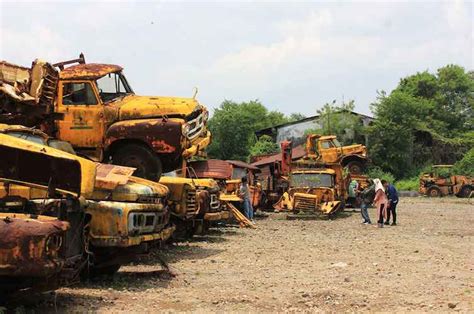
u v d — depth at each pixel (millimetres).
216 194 17281
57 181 7195
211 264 11695
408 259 12680
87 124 13117
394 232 19266
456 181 48281
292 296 8445
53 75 12406
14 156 7172
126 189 9164
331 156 36875
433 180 48969
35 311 7078
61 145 10172
